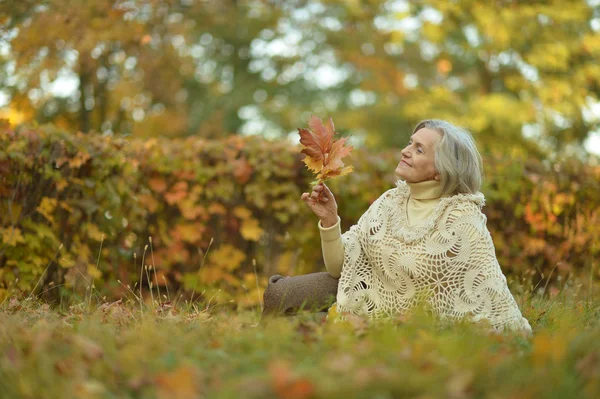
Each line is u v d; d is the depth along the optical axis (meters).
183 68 10.11
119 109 10.06
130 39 7.76
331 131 3.39
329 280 3.55
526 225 5.90
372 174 5.54
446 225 3.35
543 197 5.88
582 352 2.30
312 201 3.46
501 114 11.34
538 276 5.91
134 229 5.07
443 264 3.31
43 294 4.68
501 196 5.77
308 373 2.02
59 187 4.66
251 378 1.97
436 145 3.39
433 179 3.43
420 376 1.96
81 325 2.80
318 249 5.62
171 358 2.28
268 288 3.53
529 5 10.76
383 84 14.12
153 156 5.24
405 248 3.38
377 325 2.81
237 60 15.46
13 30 7.04
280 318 2.96
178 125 11.32
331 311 3.28
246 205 5.46
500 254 5.85
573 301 4.29
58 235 4.78
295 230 5.55
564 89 11.20
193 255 5.42
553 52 11.06
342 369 2.02
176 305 4.65
